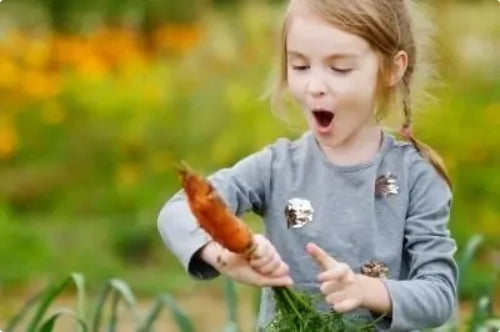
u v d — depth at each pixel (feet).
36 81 34.01
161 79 33.58
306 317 11.07
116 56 35.70
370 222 11.83
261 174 12.10
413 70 12.45
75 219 31.01
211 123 31.83
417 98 12.86
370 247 11.80
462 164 29.55
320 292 11.79
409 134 12.34
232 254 10.77
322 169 11.99
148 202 31.17
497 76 31.35
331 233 11.84
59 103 33.63
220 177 11.96
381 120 12.60
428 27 13.10
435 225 11.88
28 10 37.63
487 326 14.46
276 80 12.68
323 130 11.72
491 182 29.19
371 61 11.73
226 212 10.42
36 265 27.86
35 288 27.09
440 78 15.85
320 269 11.82
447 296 11.56
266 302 12.15
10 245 28.22
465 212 28.86
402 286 11.25
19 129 33.40
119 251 29.19
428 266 11.69
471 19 31.96
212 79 32.40
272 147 12.30
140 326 13.55
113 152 32.81
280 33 12.35
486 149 29.78
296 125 15.89
